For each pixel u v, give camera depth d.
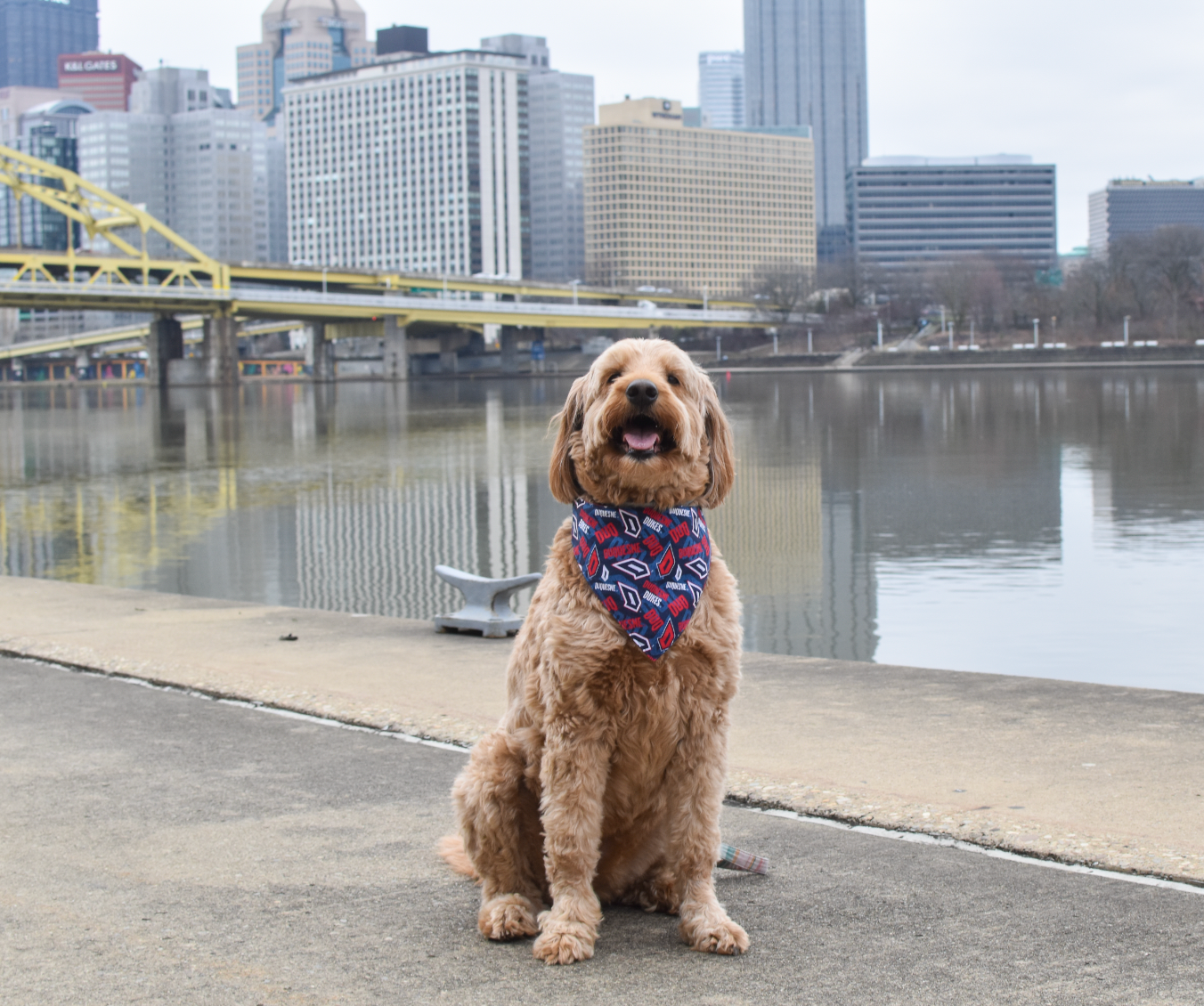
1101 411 61.47
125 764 5.54
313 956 3.60
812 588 18.72
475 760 3.84
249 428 64.44
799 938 3.71
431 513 29.34
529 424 64.50
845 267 193.00
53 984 3.43
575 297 174.12
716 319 170.50
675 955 3.61
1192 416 56.66
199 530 26.69
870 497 30.95
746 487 33.56
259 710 6.55
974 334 159.00
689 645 3.61
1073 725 6.07
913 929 3.76
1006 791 5.00
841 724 6.12
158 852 4.45
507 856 3.79
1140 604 16.75
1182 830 4.50
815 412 66.88
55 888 4.12
